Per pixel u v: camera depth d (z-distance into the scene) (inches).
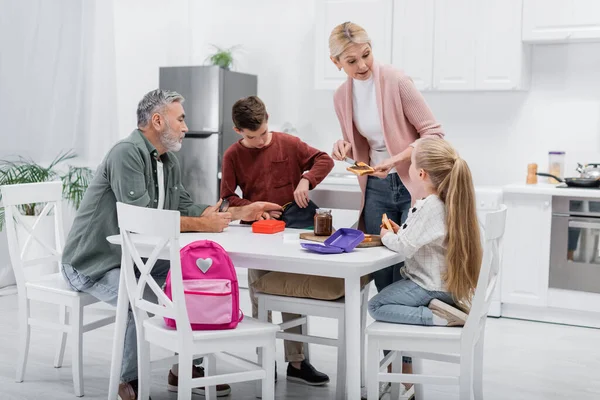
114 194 120.0
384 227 108.9
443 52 192.5
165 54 240.4
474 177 207.6
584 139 194.2
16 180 192.5
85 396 121.6
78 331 120.2
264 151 131.4
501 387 129.9
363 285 119.5
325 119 224.4
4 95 194.9
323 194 136.6
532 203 178.1
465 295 99.7
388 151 121.1
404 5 195.3
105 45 227.3
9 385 126.6
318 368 138.9
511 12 185.0
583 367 142.9
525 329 173.0
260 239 112.2
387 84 117.6
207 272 97.7
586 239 173.2
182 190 132.4
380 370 103.3
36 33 203.0
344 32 115.7
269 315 131.7
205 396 118.0
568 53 193.9
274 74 229.9
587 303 174.2
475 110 205.9
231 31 234.7
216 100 210.1
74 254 120.8
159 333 98.7
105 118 228.2
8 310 179.5
